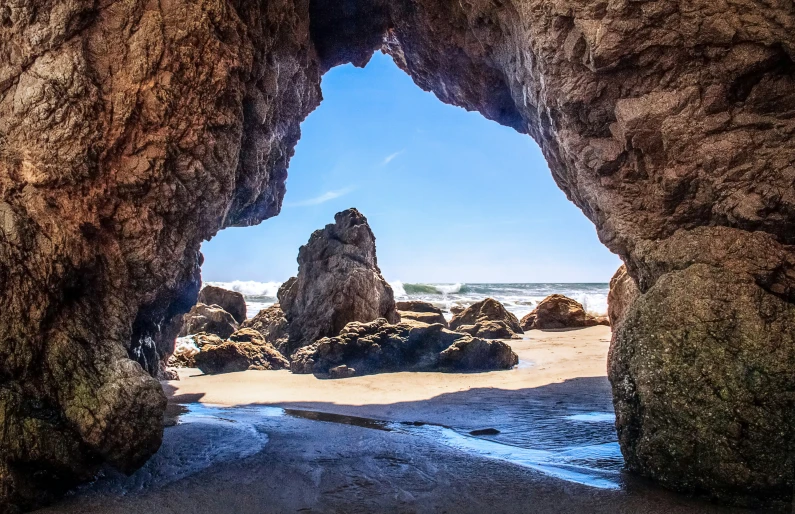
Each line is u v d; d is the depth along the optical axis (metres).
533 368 10.51
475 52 8.45
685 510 3.84
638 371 4.42
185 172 5.41
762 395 3.90
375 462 5.06
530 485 4.43
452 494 4.31
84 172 4.76
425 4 8.55
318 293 13.09
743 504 3.87
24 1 4.65
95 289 4.94
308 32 8.45
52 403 4.35
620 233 5.24
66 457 4.25
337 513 4.00
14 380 4.21
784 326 4.05
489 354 10.65
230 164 5.86
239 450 5.45
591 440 5.67
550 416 6.72
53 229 4.53
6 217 4.34
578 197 6.69
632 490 4.21
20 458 4.03
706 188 4.70
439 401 7.71
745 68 4.54
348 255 13.28
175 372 10.11
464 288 52.75
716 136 4.65
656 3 4.74
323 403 7.77
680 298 4.36
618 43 4.94
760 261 4.29
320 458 5.19
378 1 9.35
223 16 5.56
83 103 4.76
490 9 7.09
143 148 5.13
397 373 10.34
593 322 19.28
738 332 4.10
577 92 5.46
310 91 9.86
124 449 4.47
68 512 4.02
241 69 5.88
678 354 4.23
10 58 4.75
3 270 4.23
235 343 11.69
